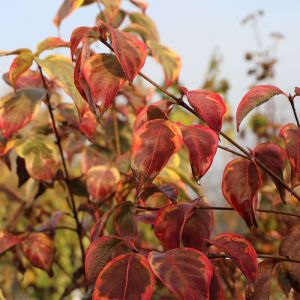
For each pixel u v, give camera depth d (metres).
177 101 0.78
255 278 0.72
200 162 0.72
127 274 0.68
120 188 1.13
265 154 0.82
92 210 1.15
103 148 1.31
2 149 1.06
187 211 0.79
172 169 1.13
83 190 1.17
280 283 0.90
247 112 0.76
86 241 2.00
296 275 0.79
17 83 1.09
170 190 0.92
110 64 0.73
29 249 1.07
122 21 1.36
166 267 0.67
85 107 0.93
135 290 0.66
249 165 0.78
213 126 0.73
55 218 1.15
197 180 0.72
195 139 0.73
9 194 1.35
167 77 1.16
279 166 0.82
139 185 0.70
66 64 0.93
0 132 1.05
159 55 1.16
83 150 1.25
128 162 1.14
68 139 1.28
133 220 0.87
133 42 0.72
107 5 1.21
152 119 0.77
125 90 1.27
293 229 0.80
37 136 1.09
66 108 1.08
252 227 0.77
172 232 0.78
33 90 1.01
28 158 1.06
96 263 0.74
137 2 1.25
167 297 0.91
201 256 0.68
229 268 0.97
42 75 1.04
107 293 0.66
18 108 0.98
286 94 0.78
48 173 1.06
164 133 0.72
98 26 0.74
